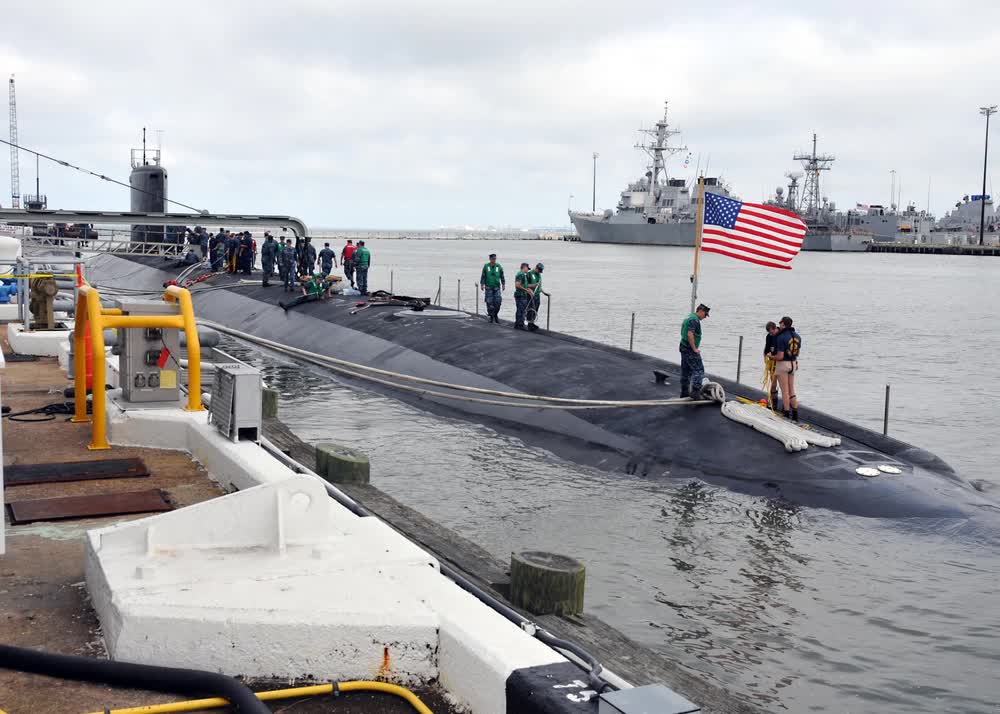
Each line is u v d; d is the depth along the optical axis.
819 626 9.47
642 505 13.25
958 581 10.60
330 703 4.92
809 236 154.25
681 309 55.28
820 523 12.44
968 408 24.97
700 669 8.55
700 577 10.70
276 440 14.85
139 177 41.88
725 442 14.88
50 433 10.99
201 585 5.38
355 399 20.86
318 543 6.06
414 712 4.86
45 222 22.06
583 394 17.55
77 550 7.15
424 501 13.48
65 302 18.83
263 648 5.07
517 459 15.80
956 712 7.87
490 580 8.78
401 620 5.14
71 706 4.74
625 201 151.38
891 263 138.50
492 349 20.86
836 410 24.61
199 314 33.06
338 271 79.69
